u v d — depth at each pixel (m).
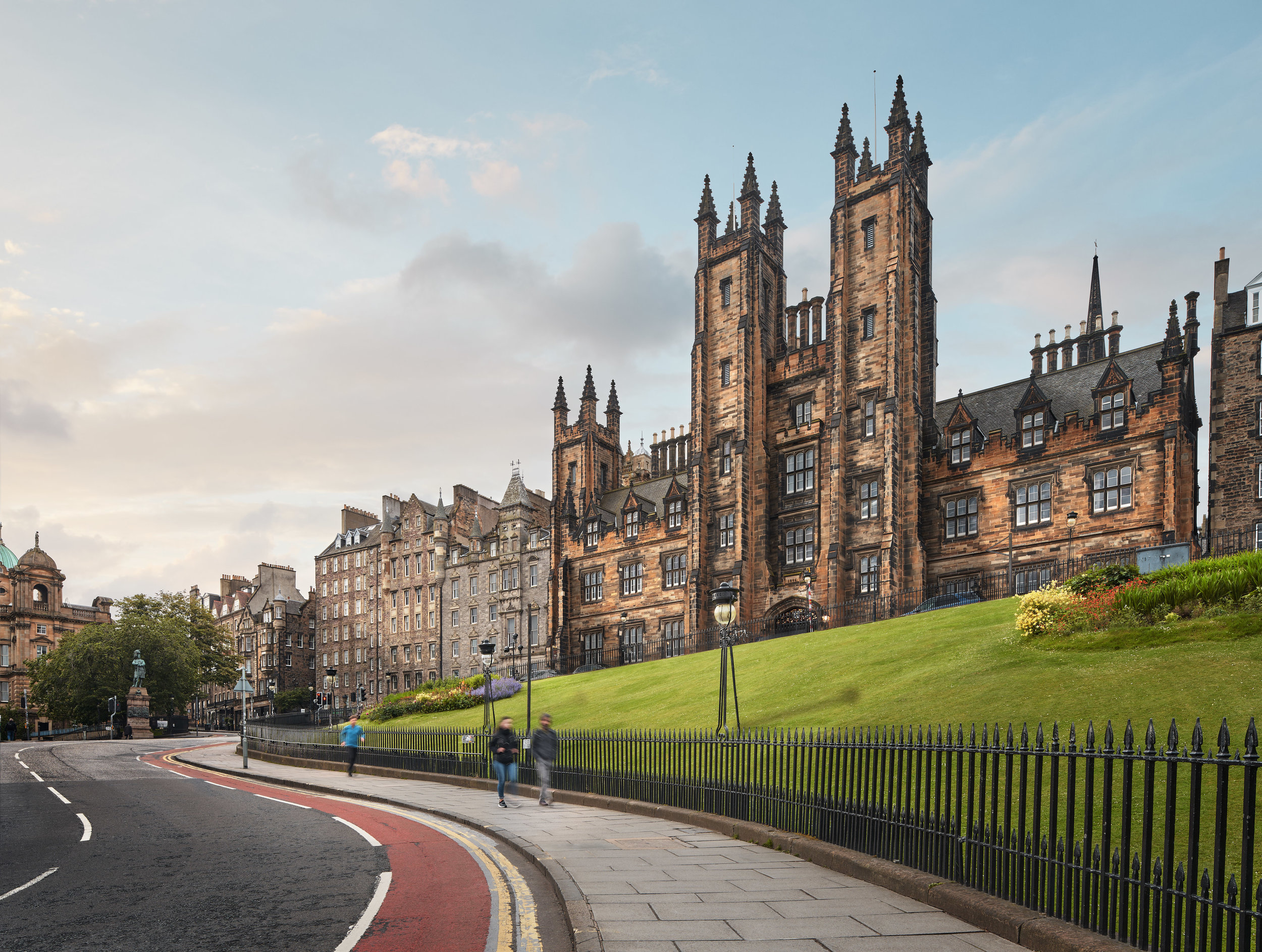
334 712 58.62
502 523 85.94
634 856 12.27
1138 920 6.51
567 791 21.00
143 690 71.88
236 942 8.66
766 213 62.91
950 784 9.38
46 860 13.98
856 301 52.88
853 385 52.28
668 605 62.81
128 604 93.81
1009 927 7.54
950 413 52.97
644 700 32.84
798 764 13.08
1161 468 41.06
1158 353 44.81
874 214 52.81
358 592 108.75
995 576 45.66
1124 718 15.36
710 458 59.88
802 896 9.41
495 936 8.59
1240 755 6.48
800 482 55.91
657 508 67.31
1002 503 46.50
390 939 8.63
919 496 48.94
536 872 11.90
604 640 66.94
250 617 123.19
